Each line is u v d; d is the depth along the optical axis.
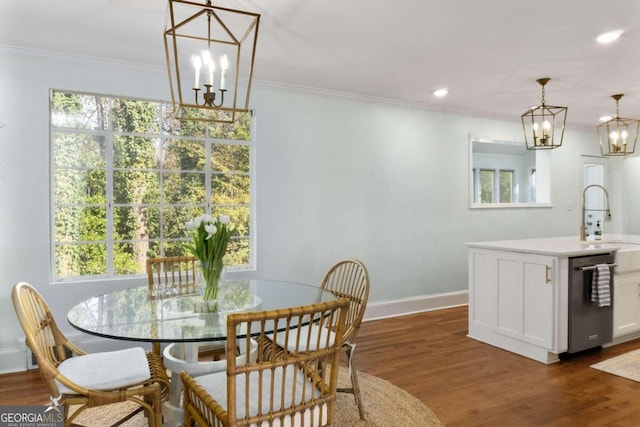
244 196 4.01
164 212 3.68
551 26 2.74
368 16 2.58
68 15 2.56
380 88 4.20
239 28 2.74
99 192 3.45
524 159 6.33
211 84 2.00
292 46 3.07
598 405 2.56
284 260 4.12
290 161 4.15
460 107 5.03
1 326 3.07
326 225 4.35
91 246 3.43
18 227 3.12
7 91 3.07
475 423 2.36
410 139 4.88
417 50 3.16
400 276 4.82
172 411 2.10
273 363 1.46
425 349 3.59
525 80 3.91
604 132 6.56
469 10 2.51
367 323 4.41
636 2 2.42
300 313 1.47
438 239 5.08
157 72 3.57
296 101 4.17
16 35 2.86
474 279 3.88
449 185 5.16
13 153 3.10
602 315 3.48
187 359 2.30
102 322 1.95
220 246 2.31
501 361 3.30
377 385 2.86
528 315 3.37
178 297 2.44
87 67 3.32
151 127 3.62
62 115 3.31
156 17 2.58
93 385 1.74
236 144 3.96
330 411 1.62
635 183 6.76
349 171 4.48
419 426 2.33
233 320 1.36
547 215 5.99
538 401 2.62
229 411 1.41
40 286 3.18
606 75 3.76
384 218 4.70
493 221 5.51
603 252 3.43
